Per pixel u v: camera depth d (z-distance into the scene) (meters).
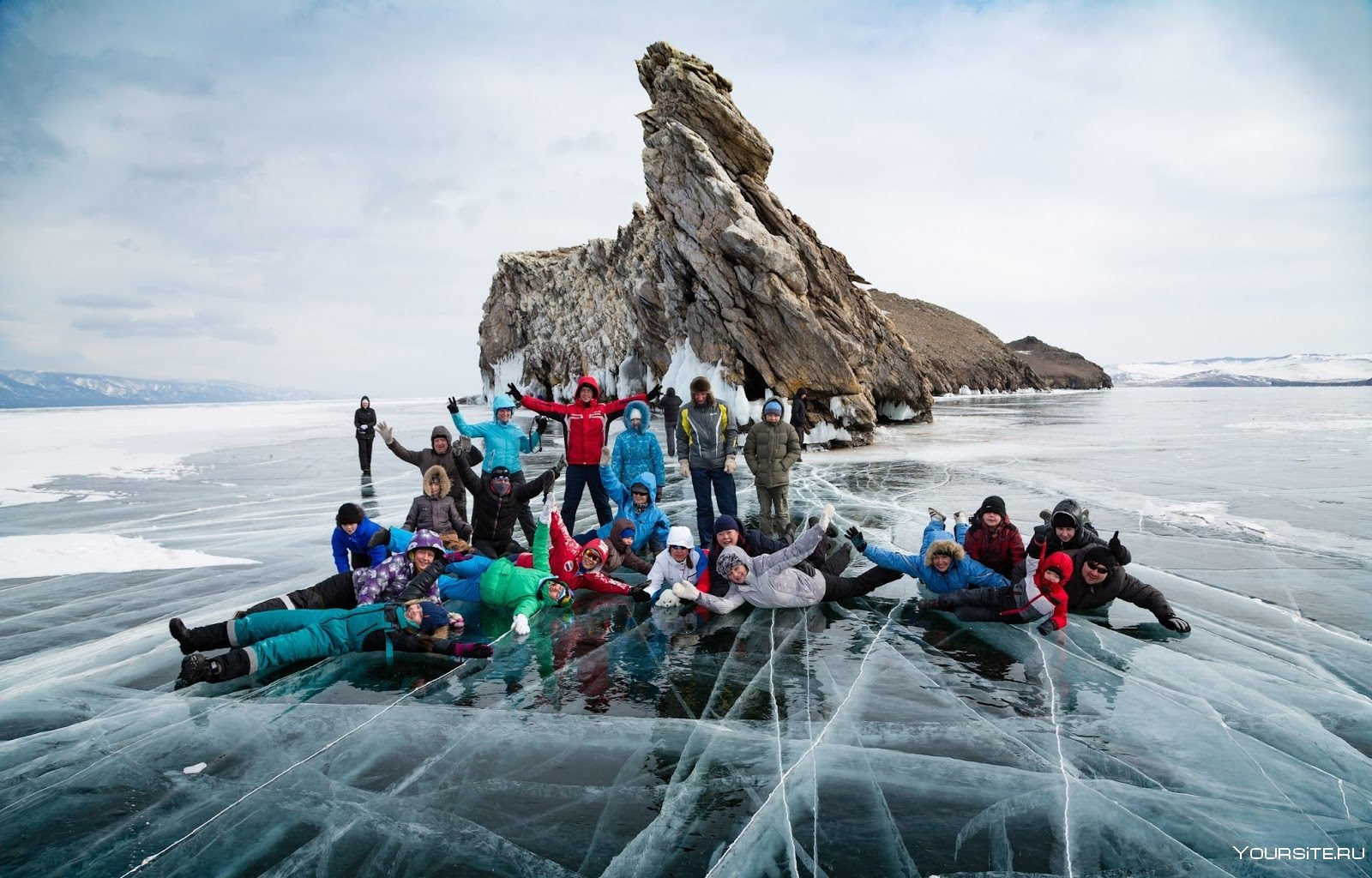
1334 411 37.06
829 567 6.85
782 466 9.17
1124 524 9.01
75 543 8.66
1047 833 3.11
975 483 12.66
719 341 20.58
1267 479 12.62
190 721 4.22
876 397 28.95
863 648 5.29
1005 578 6.24
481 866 2.93
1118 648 5.16
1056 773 3.57
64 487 13.48
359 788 3.52
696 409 8.10
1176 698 4.37
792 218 23.73
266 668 4.91
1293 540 8.12
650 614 6.21
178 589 6.81
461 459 7.72
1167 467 14.41
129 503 11.62
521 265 53.28
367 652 5.25
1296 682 4.57
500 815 3.28
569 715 4.24
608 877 2.84
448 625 5.41
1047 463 15.35
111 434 26.70
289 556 8.03
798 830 3.13
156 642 5.49
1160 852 2.98
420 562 5.45
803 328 19.34
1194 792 3.41
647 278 30.77
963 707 4.30
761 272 19.20
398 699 4.49
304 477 14.73
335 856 3.01
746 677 4.79
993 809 3.28
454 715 4.26
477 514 7.64
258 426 31.16
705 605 6.28
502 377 56.19
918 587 6.94
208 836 3.16
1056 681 4.64
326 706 4.40
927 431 24.86
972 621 5.82
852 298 27.50
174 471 15.82
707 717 4.21
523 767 3.68
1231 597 6.22
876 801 3.35
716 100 20.31
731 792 3.44
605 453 8.38
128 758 3.82
